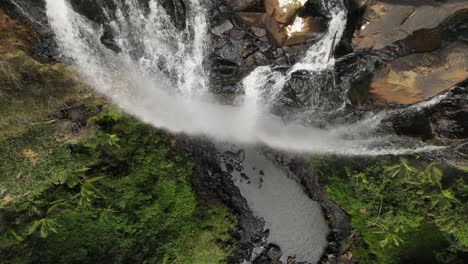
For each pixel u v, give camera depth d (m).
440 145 10.09
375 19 8.20
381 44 8.64
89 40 9.48
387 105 9.96
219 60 10.00
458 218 10.73
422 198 11.11
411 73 8.70
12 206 9.31
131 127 10.87
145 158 10.97
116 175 10.57
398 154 11.28
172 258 11.00
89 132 9.91
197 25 9.34
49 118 9.02
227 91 11.30
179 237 11.15
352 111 10.80
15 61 8.24
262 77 10.50
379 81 9.20
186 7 9.04
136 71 10.59
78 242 10.28
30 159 9.03
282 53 9.55
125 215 10.63
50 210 9.66
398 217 11.25
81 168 9.87
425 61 8.52
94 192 10.18
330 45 9.29
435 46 8.41
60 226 10.02
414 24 8.20
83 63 9.57
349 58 9.31
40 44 8.91
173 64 10.58
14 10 8.34
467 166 10.66
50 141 9.23
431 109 9.69
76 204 10.13
